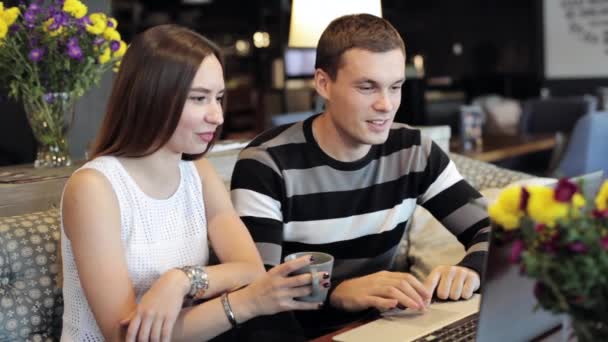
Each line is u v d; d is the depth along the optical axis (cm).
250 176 179
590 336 88
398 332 143
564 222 85
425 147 195
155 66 144
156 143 147
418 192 197
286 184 180
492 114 645
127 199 150
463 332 142
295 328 154
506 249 102
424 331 143
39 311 167
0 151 304
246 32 838
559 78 836
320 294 135
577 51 820
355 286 161
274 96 804
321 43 175
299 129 185
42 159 245
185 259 159
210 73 146
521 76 859
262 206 177
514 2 851
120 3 755
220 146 249
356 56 166
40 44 227
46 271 170
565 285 84
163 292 138
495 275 104
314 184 182
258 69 835
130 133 148
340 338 141
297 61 816
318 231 184
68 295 150
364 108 168
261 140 186
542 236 87
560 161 432
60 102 239
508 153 455
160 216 155
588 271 83
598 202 91
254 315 138
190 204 162
